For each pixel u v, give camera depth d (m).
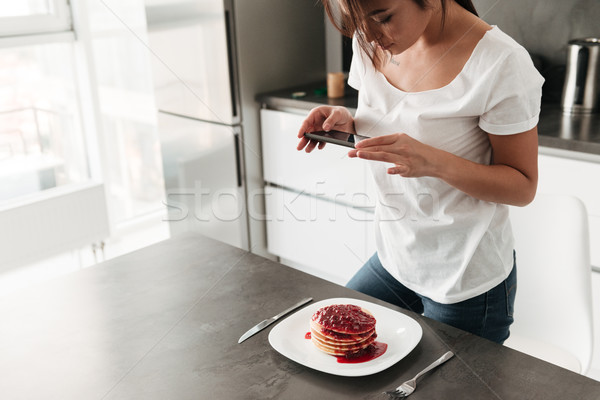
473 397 0.86
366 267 1.40
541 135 1.82
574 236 1.31
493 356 0.96
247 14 2.41
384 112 1.24
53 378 0.95
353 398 0.88
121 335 1.06
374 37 1.03
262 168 2.66
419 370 0.93
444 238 1.19
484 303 1.20
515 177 1.08
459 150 1.15
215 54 2.43
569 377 0.90
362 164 2.27
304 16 2.62
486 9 2.29
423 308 1.39
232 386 0.91
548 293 1.34
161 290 1.21
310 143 1.32
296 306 1.13
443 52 1.10
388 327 1.05
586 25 2.07
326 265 2.56
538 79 1.05
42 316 1.13
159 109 2.78
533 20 2.19
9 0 2.57
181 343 1.03
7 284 2.70
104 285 1.24
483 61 1.05
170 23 2.54
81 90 2.85
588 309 1.29
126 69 3.02
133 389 0.92
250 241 2.75
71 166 2.94
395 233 1.26
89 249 2.95
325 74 2.79
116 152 3.11
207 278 1.25
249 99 2.53
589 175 1.75
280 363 0.97
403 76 1.19
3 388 0.93
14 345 1.04
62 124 2.87
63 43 2.78
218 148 2.60
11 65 2.67
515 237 1.38
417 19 1.01
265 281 1.23
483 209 1.15
